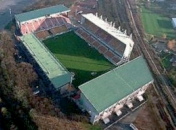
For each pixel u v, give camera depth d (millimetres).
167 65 148625
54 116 101688
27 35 146500
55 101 113812
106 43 148625
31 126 94375
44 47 138875
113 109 110250
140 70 118438
